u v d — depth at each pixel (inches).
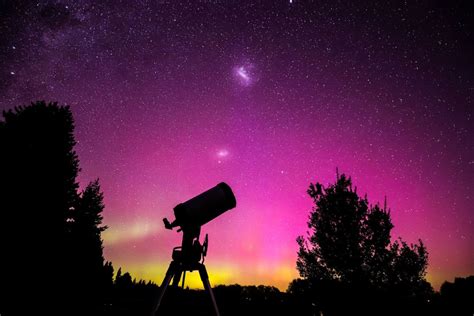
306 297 439.2
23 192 471.8
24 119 515.5
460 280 463.8
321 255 425.7
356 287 382.0
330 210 425.7
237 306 535.2
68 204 551.8
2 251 440.8
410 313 369.7
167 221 165.3
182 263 151.3
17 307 449.1
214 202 170.4
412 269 375.2
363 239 405.1
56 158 524.4
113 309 370.3
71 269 548.4
